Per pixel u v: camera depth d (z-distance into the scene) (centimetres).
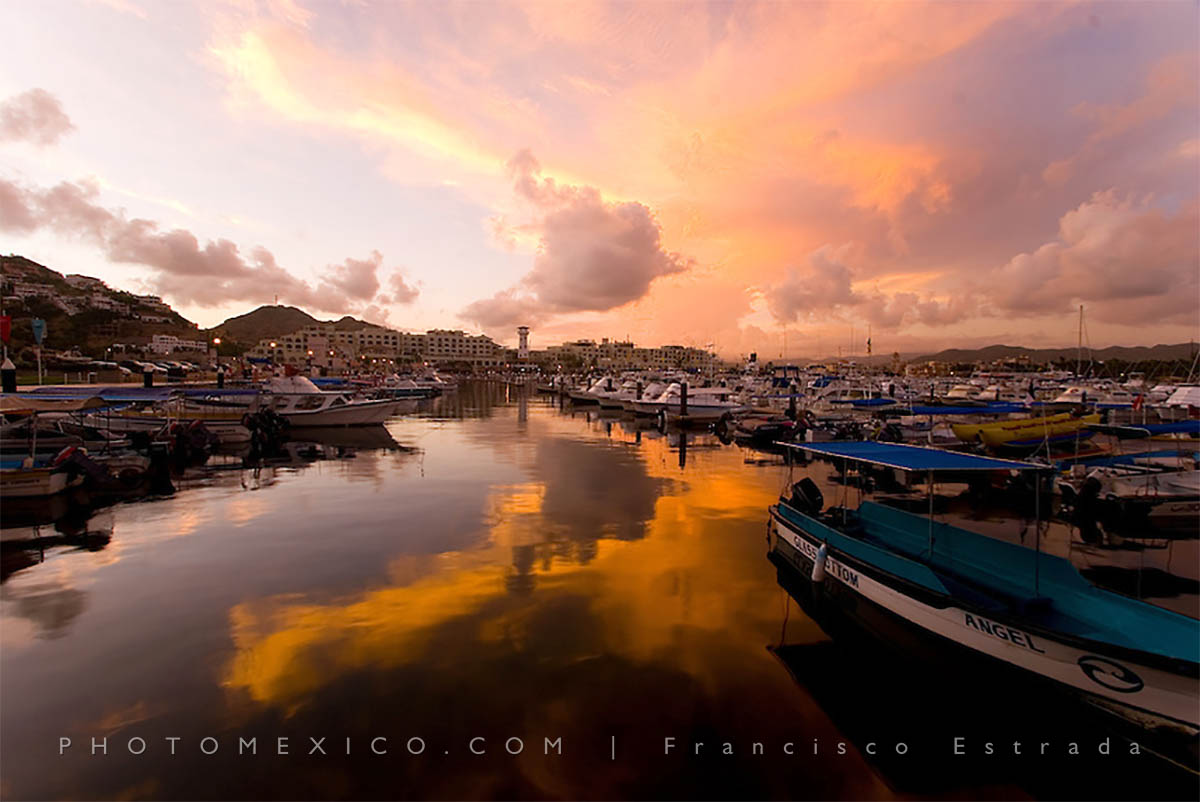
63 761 588
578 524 1476
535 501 1727
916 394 5650
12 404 1756
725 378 8862
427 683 733
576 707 689
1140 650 652
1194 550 1305
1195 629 677
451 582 1072
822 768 600
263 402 3353
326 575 1098
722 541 1348
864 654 828
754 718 679
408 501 1709
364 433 3516
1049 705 702
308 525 1440
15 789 551
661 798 554
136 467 2039
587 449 2888
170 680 733
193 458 2450
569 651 820
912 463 1004
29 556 1195
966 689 761
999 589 917
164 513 1545
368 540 1322
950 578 975
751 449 2919
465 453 2717
